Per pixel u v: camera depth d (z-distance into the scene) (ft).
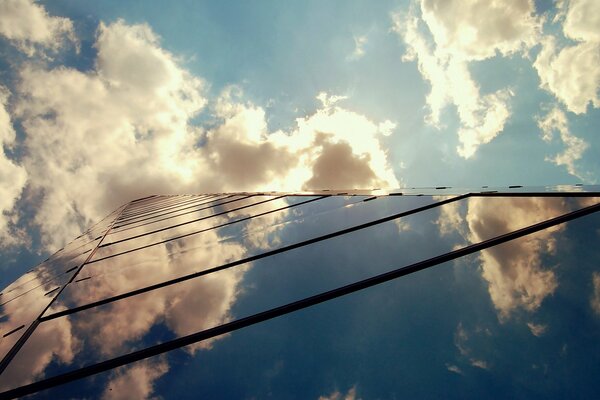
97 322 15.25
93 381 10.68
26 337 15.20
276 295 13.16
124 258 27.35
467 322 8.29
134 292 18.28
